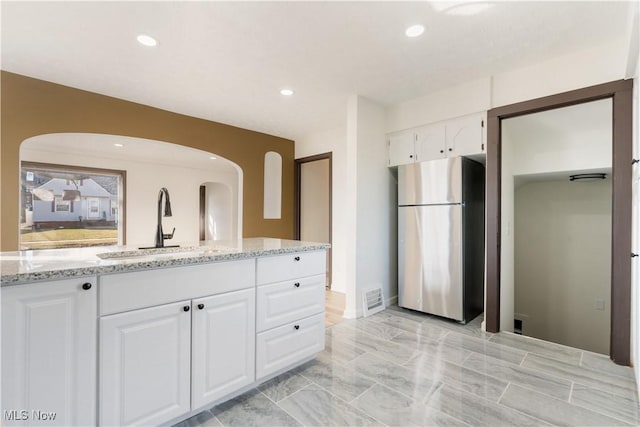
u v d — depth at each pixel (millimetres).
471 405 1735
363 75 2824
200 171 6391
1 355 1084
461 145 3082
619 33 2143
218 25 2064
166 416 1488
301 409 1706
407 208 3479
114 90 3133
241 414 1660
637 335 1874
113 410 1329
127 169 5395
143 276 1413
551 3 1836
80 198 4957
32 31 2109
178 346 1528
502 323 3043
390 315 3365
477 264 3373
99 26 2062
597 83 2314
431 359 2307
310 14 1949
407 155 3508
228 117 4031
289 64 2613
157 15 1951
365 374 2084
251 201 4629
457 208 3076
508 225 3266
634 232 2094
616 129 2227
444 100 3164
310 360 2285
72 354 1229
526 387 1917
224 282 1708
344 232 4465
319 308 2254
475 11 1915
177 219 6074
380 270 3600
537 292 4270
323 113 3885
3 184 2652
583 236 3951
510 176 3344
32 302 1143
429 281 3291
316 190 5535
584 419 1608
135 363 1391
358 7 1882
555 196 4141
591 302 3893
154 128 3621
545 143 3336
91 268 1258
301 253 2133
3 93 2672
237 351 1766
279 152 4984
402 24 2051
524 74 2668
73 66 2625
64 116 2984
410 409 1703
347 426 1569
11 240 2674
